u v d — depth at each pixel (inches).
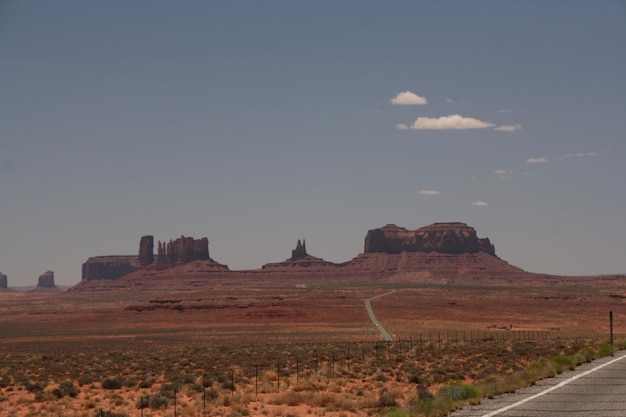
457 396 1071.0
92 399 1588.3
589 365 1475.1
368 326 6968.5
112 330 7564.0
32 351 4389.8
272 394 1582.2
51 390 1711.4
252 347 3939.5
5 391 1841.8
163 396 1518.2
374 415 1087.0
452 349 2967.5
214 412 1275.8
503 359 2284.7
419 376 1785.2
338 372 2043.6
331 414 1192.8
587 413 905.5
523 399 1032.2
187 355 3228.3
